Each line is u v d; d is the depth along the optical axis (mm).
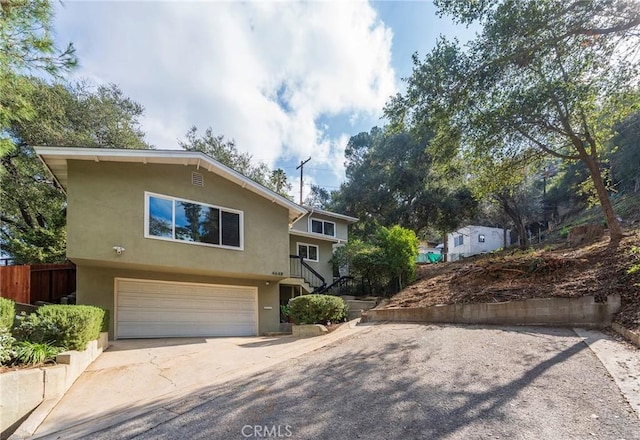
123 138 16656
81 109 15164
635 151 20781
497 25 7047
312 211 18000
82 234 8195
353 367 5102
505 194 21797
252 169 25672
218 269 10125
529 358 4766
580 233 12898
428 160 23484
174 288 10469
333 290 15273
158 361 6469
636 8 6020
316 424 3398
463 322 7770
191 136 23391
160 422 3705
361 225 27297
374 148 27062
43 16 4902
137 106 18219
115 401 4512
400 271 13688
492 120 8477
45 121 13539
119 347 7902
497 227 34969
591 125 10102
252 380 4973
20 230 14836
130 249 8680
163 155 9180
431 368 4711
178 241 9453
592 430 2883
